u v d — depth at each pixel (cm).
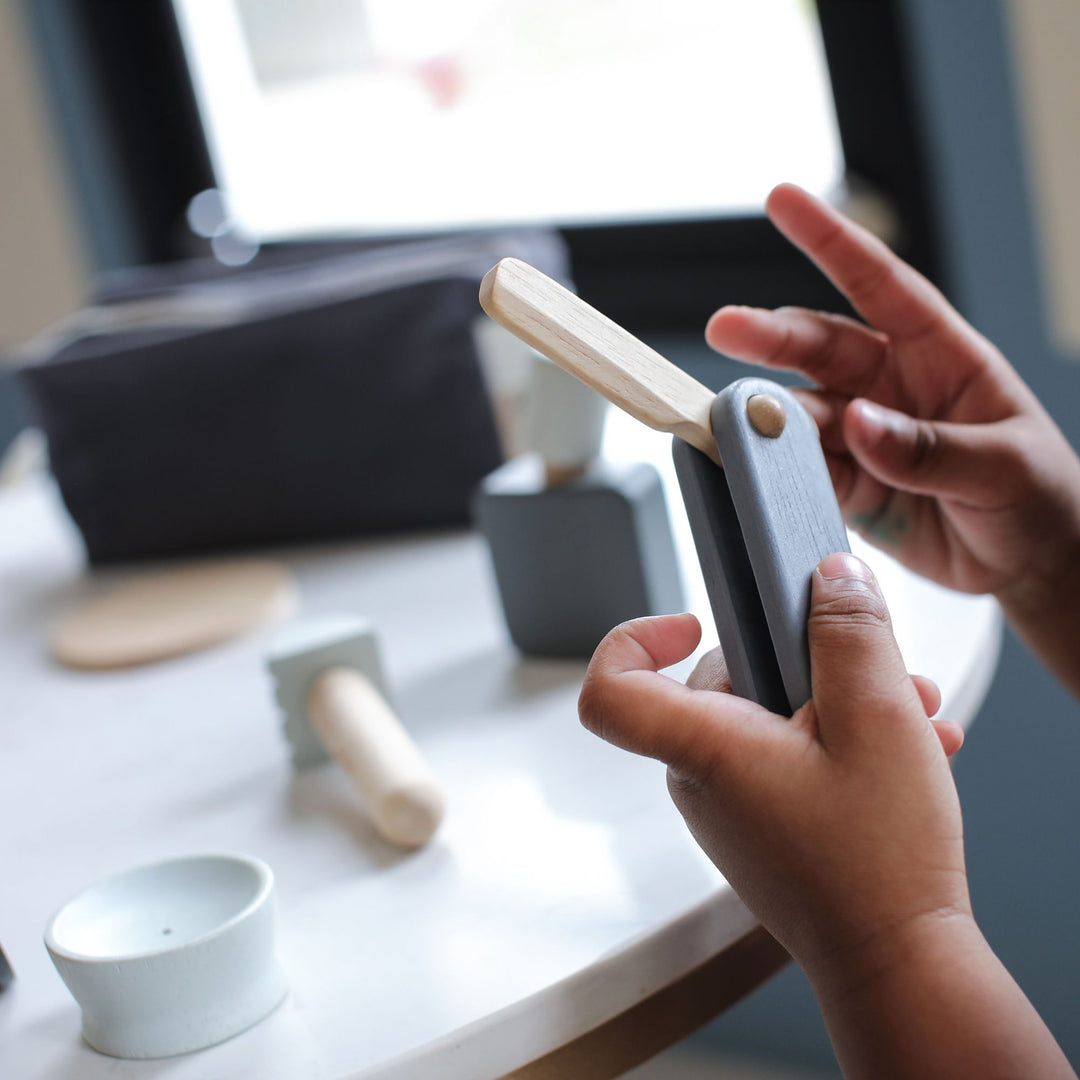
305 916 47
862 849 36
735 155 131
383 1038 40
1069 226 95
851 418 52
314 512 89
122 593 85
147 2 166
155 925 44
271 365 86
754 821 37
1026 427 57
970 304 106
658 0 130
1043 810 109
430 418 86
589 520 63
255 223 172
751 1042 130
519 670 66
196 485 90
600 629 65
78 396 89
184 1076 40
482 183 150
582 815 51
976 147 101
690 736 37
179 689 71
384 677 61
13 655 79
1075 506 58
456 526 88
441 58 147
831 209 58
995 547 59
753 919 45
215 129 171
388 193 159
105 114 170
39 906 51
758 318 59
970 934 36
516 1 139
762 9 124
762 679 39
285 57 160
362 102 156
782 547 38
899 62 112
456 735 60
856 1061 36
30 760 64
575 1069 42
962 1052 35
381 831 52
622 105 137
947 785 37
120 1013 41
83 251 172
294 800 57
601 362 37
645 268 138
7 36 163
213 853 46
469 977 42
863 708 36
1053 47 91
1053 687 105
